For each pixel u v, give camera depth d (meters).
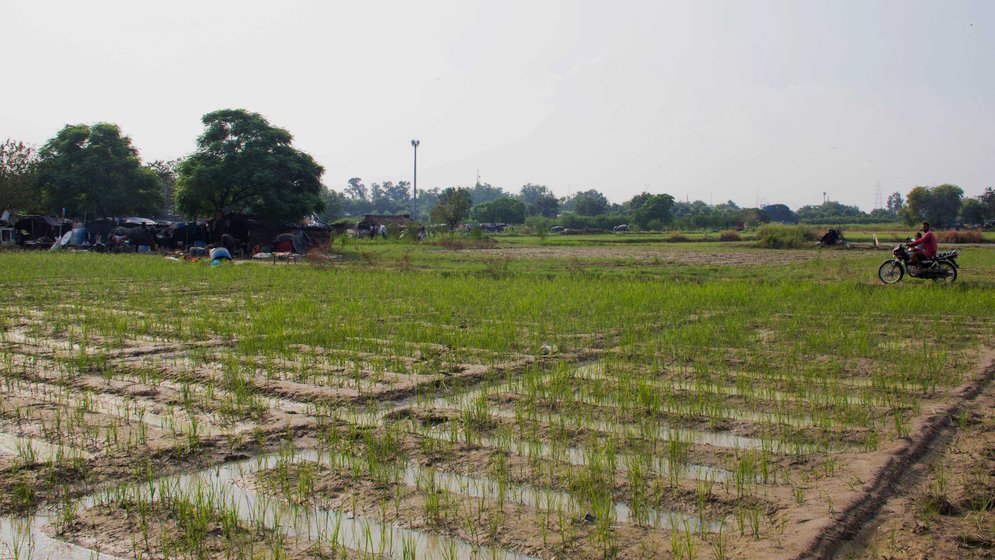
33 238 47.09
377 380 8.82
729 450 6.25
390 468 5.93
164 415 7.41
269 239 41.22
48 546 4.64
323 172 43.41
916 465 5.88
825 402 7.75
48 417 7.25
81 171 51.88
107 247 41.31
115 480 5.68
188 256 35.50
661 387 8.47
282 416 7.31
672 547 4.51
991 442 6.40
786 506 5.07
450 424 7.15
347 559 4.45
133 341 11.41
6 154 51.66
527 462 6.03
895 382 8.52
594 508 5.11
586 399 8.01
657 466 5.94
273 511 5.15
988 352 10.31
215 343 11.21
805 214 169.62
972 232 56.84
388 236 59.16
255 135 40.84
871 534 4.70
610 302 16.06
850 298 16.70
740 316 13.91
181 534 4.77
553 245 54.53
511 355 10.36
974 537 4.59
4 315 14.16
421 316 14.12
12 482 5.58
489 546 4.61
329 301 16.70
